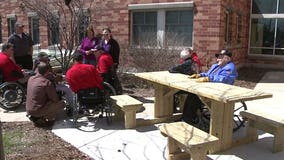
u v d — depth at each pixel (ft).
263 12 53.93
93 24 42.52
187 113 19.77
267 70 51.01
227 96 15.57
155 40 36.27
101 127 20.45
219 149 16.75
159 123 21.40
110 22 44.50
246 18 53.88
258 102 28.19
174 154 15.52
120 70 35.42
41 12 35.96
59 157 15.89
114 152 16.62
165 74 22.52
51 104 20.29
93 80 20.35
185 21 40.09
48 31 49.01
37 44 51.06
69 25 37.99
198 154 13.65
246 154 16.55
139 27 43.14
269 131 16.99
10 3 55.57
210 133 16.90
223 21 39.32
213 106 16.63
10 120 21.97
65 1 34.60
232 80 19.83
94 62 27.02
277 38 53.31
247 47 55.26
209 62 38.45
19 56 29.73
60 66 36.58
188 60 23.15
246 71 49.34
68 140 18.21
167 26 41.27
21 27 29.66
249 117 17.89
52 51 42.86
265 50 54.39
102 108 21.25
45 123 20.65
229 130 16.97
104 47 26.21
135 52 35.55
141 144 17.72
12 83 24.18
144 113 23.75
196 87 17.74
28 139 18.26
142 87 33.73
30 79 20.65
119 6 43.55
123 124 21.09
